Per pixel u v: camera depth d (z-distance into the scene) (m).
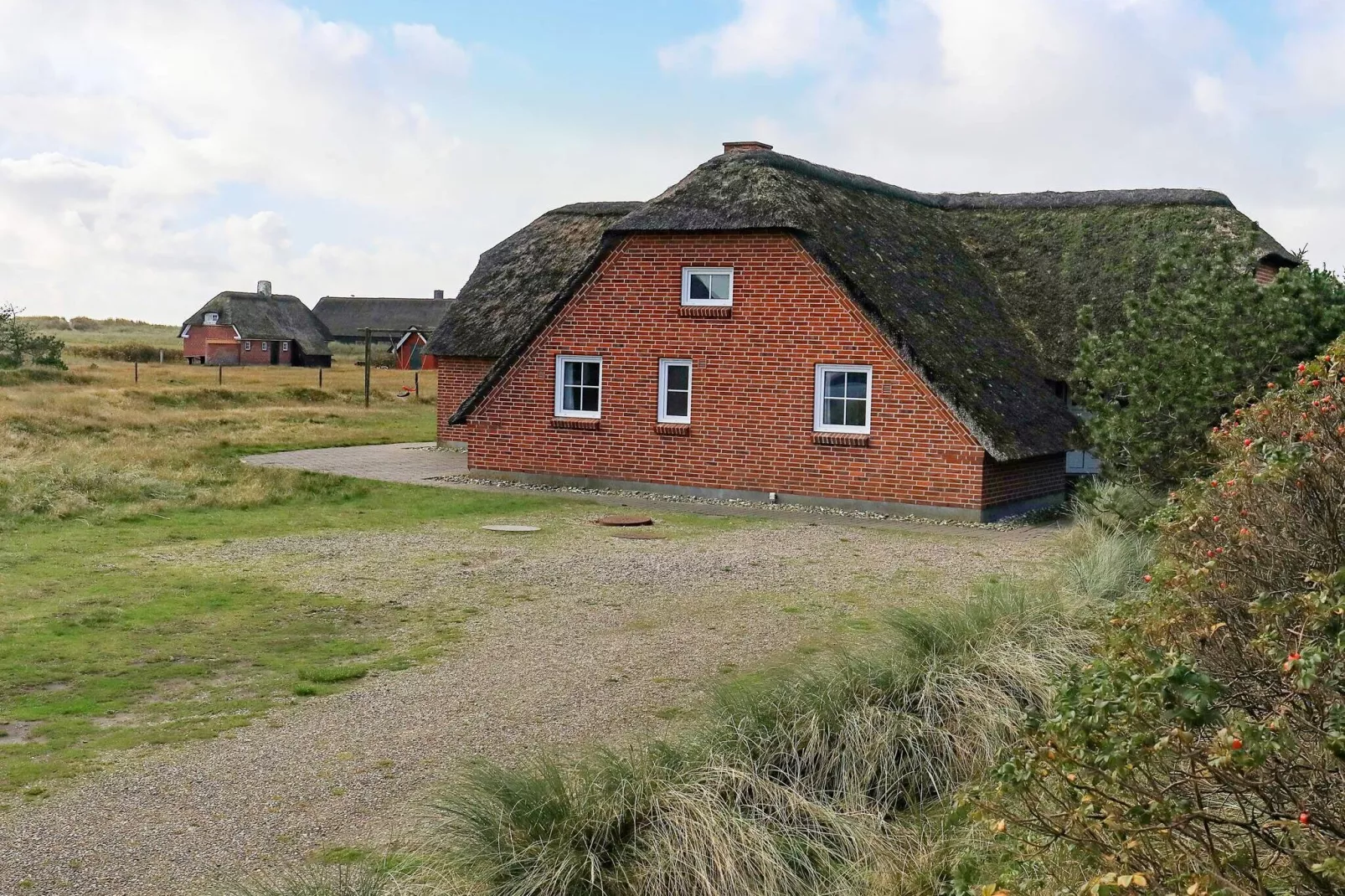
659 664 10.73
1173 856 4.65
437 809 6.49
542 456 24.09
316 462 27.80
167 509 20.70
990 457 20.02
